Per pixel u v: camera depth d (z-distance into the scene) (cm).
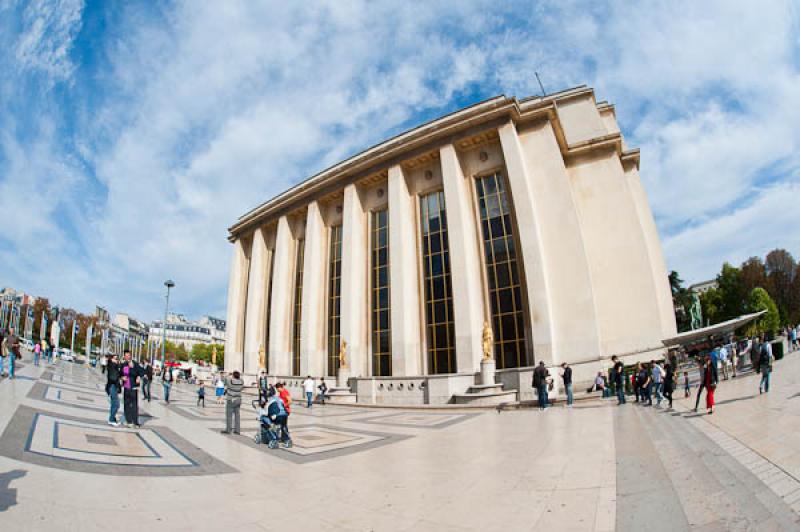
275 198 4088
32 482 570
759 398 1259
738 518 396
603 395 2003
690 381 2209
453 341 2792
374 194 3456
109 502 527
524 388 2223
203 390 1953
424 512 512
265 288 4275
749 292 6034
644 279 2838
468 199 2975
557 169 2762
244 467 761
